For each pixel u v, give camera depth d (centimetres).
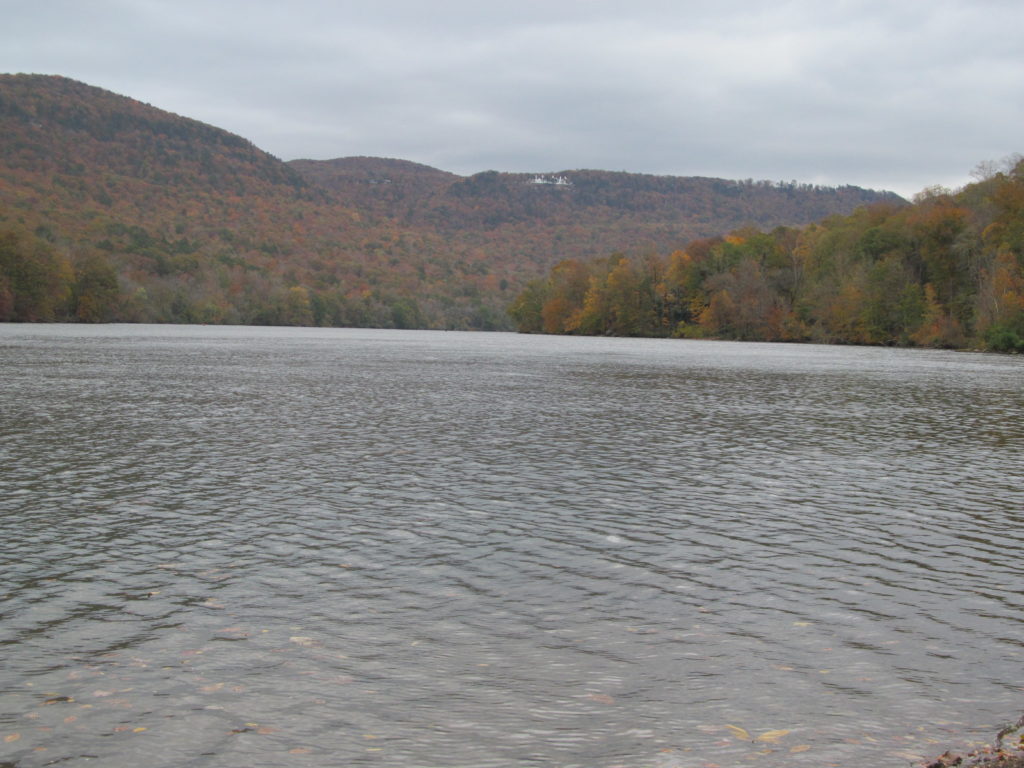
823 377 6125
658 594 1336
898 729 918
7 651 1097
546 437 2952
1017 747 873
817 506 1948
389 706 964
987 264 11219
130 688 999
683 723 929
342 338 14388
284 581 1382
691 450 2720
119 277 18525
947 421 3559
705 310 15338
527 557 1524
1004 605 1304
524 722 930
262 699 977
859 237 13712
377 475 2247
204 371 5803
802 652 1119
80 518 1769
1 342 9319
